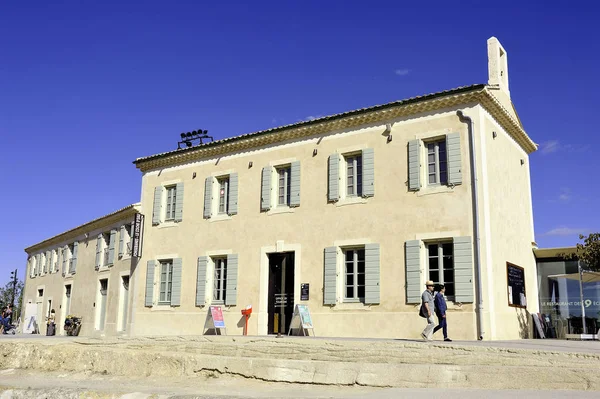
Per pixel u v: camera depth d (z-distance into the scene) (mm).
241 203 20562
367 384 10391
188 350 14422
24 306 36781
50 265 34719
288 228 19156
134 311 22641
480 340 14742
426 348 11586
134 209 23797
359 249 17844
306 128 19234
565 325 18906
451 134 16562
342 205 18125
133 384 11812
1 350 15242
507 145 18547
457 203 16141
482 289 15281
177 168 22891
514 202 18453
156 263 22516
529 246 19375
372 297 16891
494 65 18812
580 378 9203
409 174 17016
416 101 17094
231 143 21016
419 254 16391
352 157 18547
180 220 22188
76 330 28219
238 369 11562
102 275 27016
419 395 8953
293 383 10945
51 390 10891
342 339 14336
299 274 18547
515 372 9617
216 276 20969
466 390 9422
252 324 19219
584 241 17938
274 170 20141
